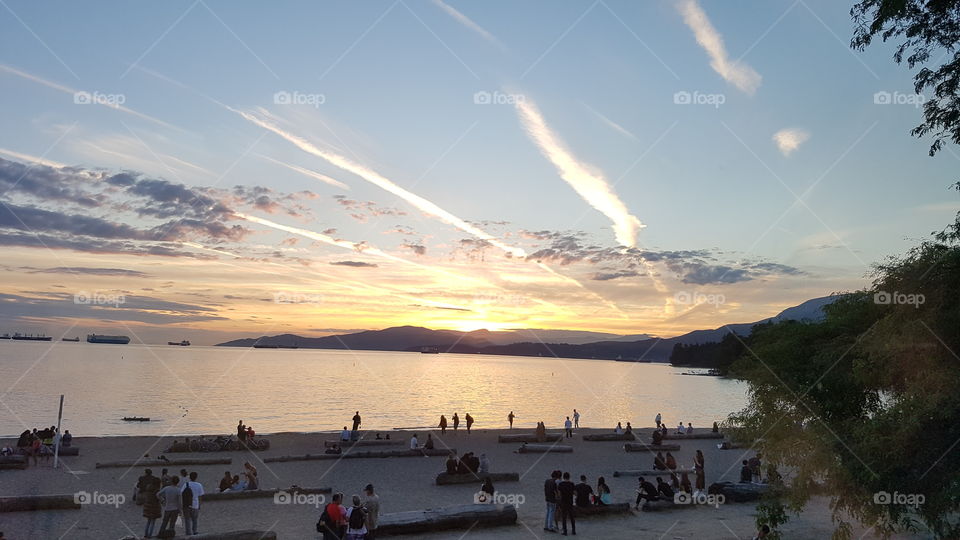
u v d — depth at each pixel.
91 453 35.34
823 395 15.59
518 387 167.62
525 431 51.78
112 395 100.44
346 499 24.75
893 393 14.46
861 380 14.48
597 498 22.66
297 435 45.56
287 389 131.00
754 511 23.11
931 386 12.51
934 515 12.84
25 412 73.25
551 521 19.77
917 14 14.25
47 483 26.86
